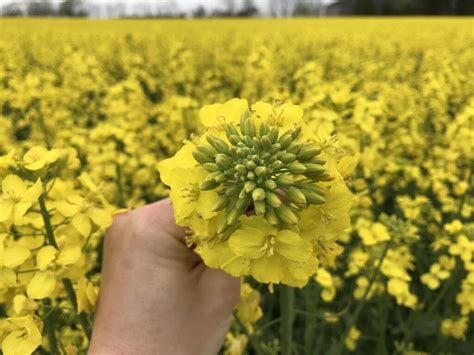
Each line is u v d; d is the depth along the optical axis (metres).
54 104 0.52
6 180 0.14
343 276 0.31
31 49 1.16
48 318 0.17
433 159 0.42
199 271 0.15
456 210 0.31
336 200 0.11
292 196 0.11
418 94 0.53
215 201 0.11
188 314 0.14
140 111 0.46
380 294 0.25
